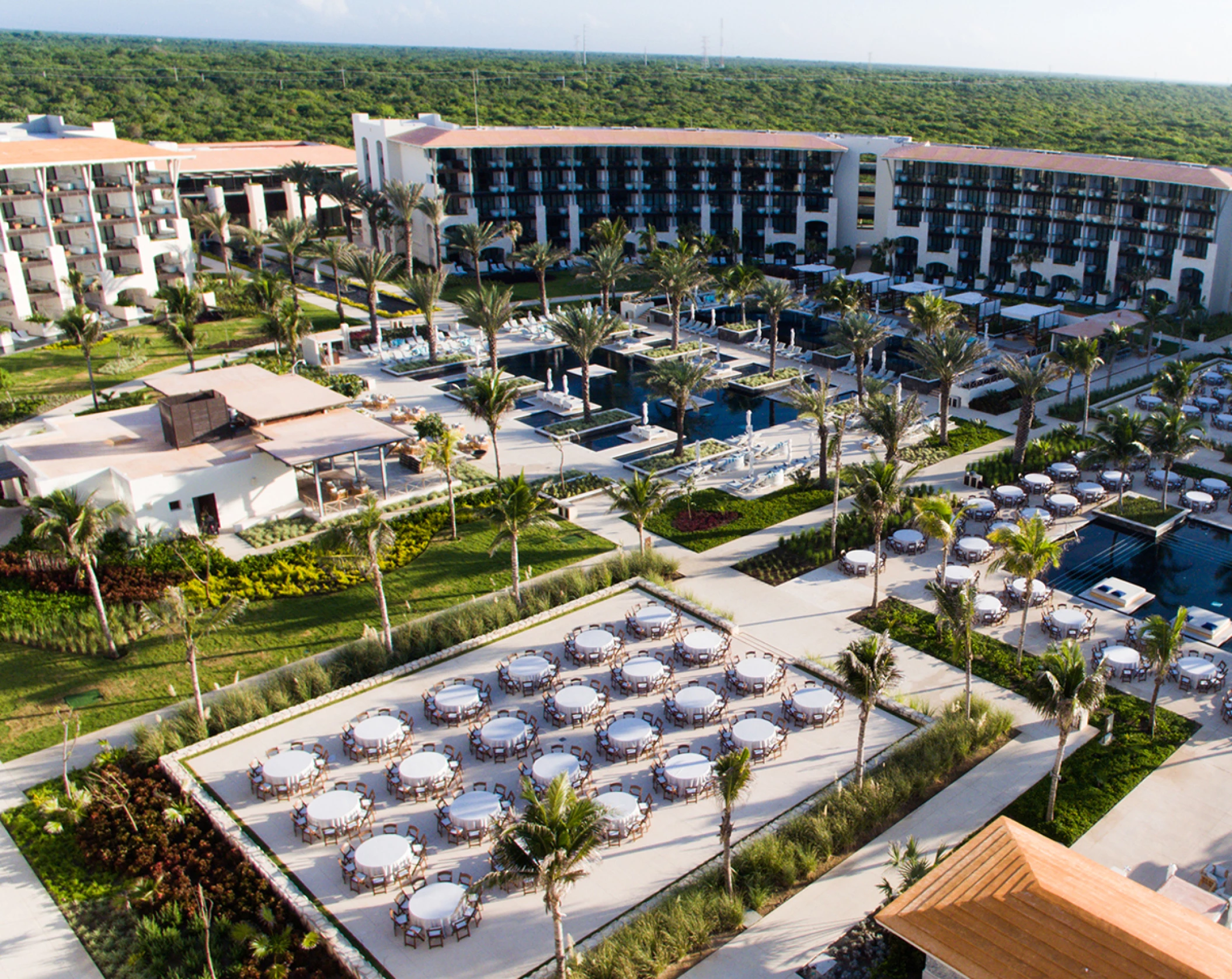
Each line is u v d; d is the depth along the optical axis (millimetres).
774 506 47688
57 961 23297
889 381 65875
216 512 45156
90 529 34750
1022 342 75188
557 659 34438
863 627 37062
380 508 46969
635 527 45875
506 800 27484
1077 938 18156
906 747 29516
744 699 32625
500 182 98438
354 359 72062
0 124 93188
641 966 22188
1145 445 46344
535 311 84875
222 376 54406
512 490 37344
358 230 110750
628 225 101438
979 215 91438
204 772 29406
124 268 82250
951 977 18719
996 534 33562
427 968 22484
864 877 25219
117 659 35750
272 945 22906
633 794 28156
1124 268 83125
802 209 100750
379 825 27094
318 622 38031
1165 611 38031
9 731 31891
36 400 60844
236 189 116375
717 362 70625
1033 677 32594
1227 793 28000
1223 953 18141
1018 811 27375
